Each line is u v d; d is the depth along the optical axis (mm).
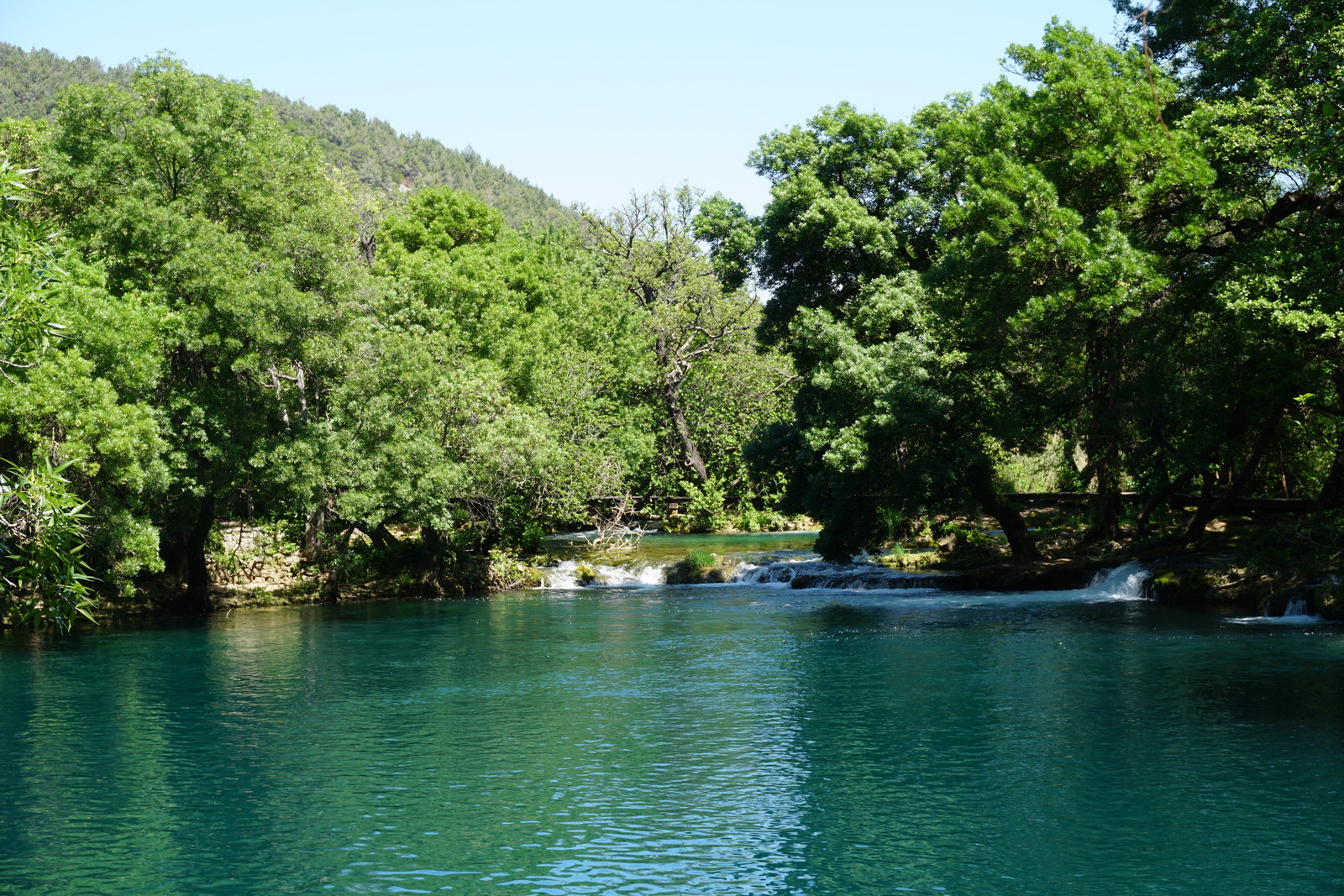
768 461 42219
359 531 44562
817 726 18047
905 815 13367
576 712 19484
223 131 33938
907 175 45031
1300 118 26000
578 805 13945
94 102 32656
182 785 15070
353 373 36844
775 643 27031
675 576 45188
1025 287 31125
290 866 11891
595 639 28500
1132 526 45000
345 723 18812
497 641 28500
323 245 35219
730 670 23422
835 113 46250
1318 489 42312
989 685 21047
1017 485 57219
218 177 34438
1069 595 35781
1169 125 30875
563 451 43344
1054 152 31250
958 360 37219
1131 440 35500
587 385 52062
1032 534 45312
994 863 11688
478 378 40594
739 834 12789
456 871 11703
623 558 48062
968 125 33906
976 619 30469
